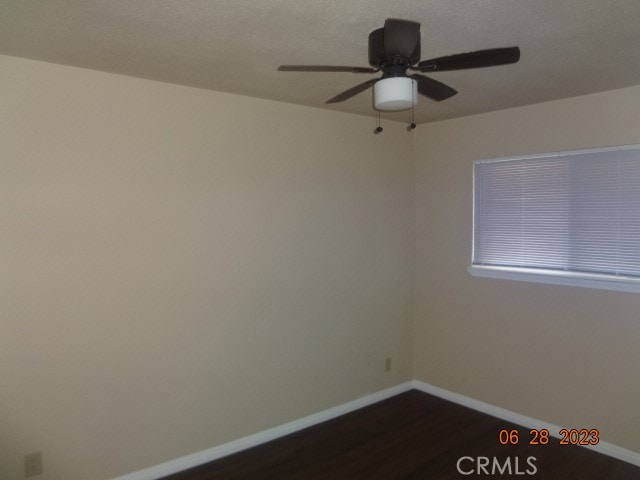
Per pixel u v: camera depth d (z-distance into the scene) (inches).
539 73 101.7
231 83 109.8
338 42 83.3
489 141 142.7
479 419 142.9
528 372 136.5
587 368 124.3
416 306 166.6
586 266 124.0
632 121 113.5
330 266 141.6
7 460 93.2
